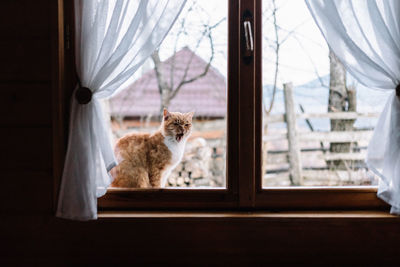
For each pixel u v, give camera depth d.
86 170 1.10
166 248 1.18
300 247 1.18
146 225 1.17
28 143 1.16
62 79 1.17
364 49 1.12
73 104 1.11
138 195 1.25
